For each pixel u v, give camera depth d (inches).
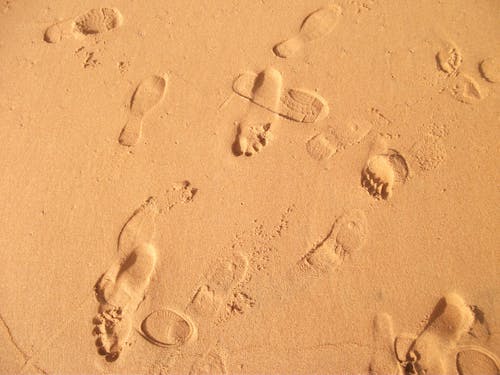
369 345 50.3
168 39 61.1
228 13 61.7
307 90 57.6
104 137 57.6
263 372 50.6
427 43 58.3
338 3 61.0
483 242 51.8
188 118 57.6
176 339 51.4
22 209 55.8
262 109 57.3
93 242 54.4
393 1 60.4
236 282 52.6
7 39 62.7
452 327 49.9
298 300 51.8
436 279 51.3
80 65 60.7
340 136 55.8
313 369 50.3
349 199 53.8
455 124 55.1
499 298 50.4
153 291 52.6
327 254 52.6
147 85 59.2
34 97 59.7
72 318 52.6
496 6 59.2
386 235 52.6
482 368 48.6
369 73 57.7
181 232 54.0
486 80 56.3
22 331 52.6
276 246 53.2
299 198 54.2
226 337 51.4
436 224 52.5
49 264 54.1
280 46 59.7
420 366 49.0
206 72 59.3
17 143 58.1
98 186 56.0
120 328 51.9
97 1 63.4
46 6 63.7
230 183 55.2
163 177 55.8
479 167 53.7
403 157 54.6
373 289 51.5
